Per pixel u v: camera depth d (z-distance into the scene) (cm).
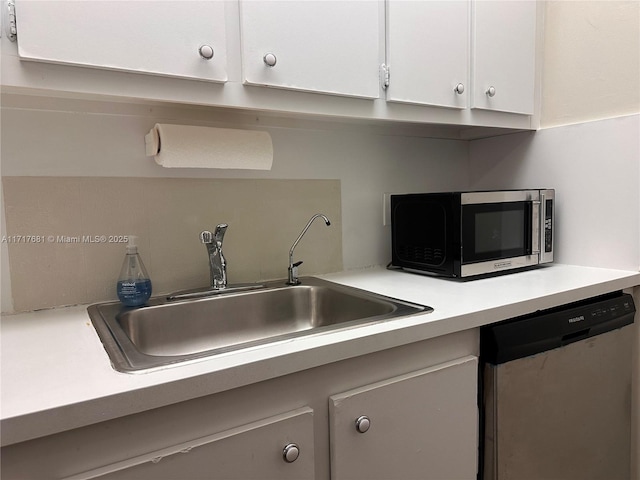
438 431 94
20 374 66
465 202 129
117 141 114
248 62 98
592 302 124
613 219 139
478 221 133
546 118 155
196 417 68
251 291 125
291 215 142
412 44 121
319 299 131
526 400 106
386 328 86
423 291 119
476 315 97
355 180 155
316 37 106
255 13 98
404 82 121
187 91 93
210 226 128
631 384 136
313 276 146
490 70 138
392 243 156
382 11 116
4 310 103
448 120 132
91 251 112
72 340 83
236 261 133
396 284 130
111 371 67
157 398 63
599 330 122
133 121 115
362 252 158
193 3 91
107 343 81
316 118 129
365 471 84
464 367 98
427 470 93
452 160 181
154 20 88
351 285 130
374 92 116
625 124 133
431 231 139
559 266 152
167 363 70
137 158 116
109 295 115
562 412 115
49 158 106
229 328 121
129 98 91
